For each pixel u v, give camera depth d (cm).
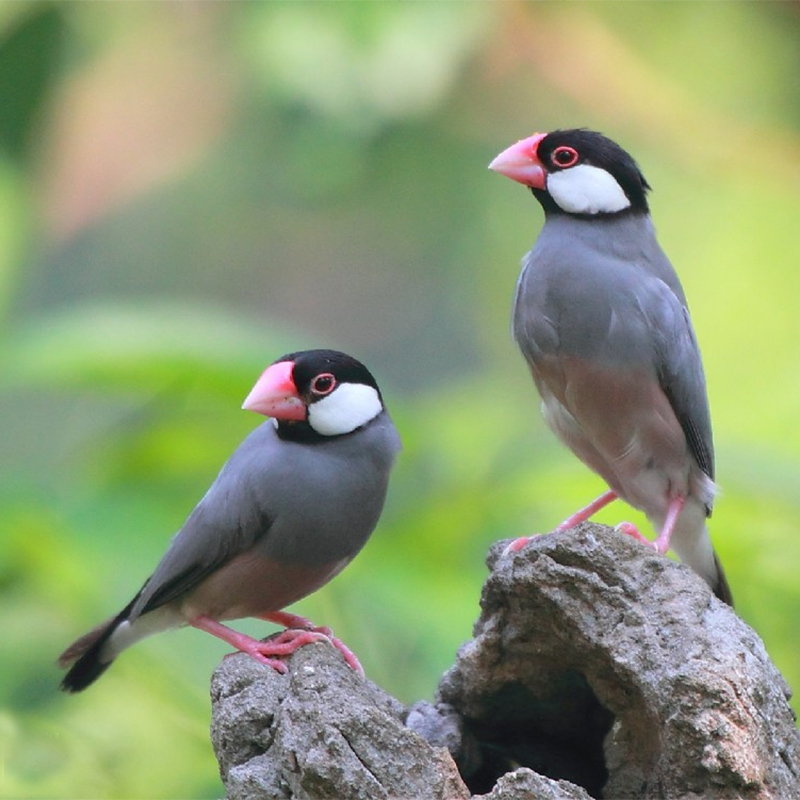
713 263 1619
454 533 1139
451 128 1511
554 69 1505
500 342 1748
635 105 1527
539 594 784
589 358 942
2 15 1364
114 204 1639
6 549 1068
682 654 740
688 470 976
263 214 1716
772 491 1116
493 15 1391
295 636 887
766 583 1186
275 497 893
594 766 883
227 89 1526
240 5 1347
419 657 1055
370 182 1512
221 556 909
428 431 1227
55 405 1464
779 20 1584
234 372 1112
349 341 1827
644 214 985
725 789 707
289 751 734
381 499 931
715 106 1583
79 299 1702
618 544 775
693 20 1583
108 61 1552
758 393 1504
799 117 1591
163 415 1157
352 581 1071
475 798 723
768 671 746
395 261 1786
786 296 1600
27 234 1438
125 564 1054
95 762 1154
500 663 837
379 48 1300
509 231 1596
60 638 1093
